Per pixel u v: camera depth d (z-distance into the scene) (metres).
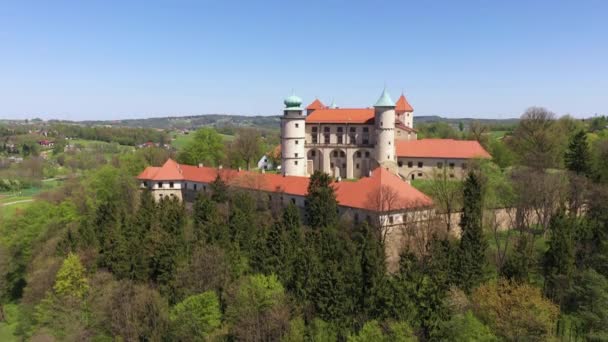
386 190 91.81
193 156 174.38
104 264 87.25
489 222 92.75
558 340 60.88
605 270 72.00
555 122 157.50
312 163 153.25
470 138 170.50
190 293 73.00
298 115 139.12
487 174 102.75
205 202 100.69
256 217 99.50
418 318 60.84
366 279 65.75
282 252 77.31
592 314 63.38
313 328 62.94
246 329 62.25
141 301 72.31
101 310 73.06
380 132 137.00
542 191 91.62
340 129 149.50
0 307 100.44
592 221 80.44
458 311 61.09
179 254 81.81
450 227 92.50
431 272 69.31
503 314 60.09
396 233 90.81
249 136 198.38
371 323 57.25
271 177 116.94
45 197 142.00
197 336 65.31
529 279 71.94
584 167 104.62
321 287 65.38
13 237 110.88
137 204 126.31
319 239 79.06
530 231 96.81
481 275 70.25
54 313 76.12
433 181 114.50
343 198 98.56
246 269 79.12
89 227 98.12
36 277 89.50
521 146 147.00
